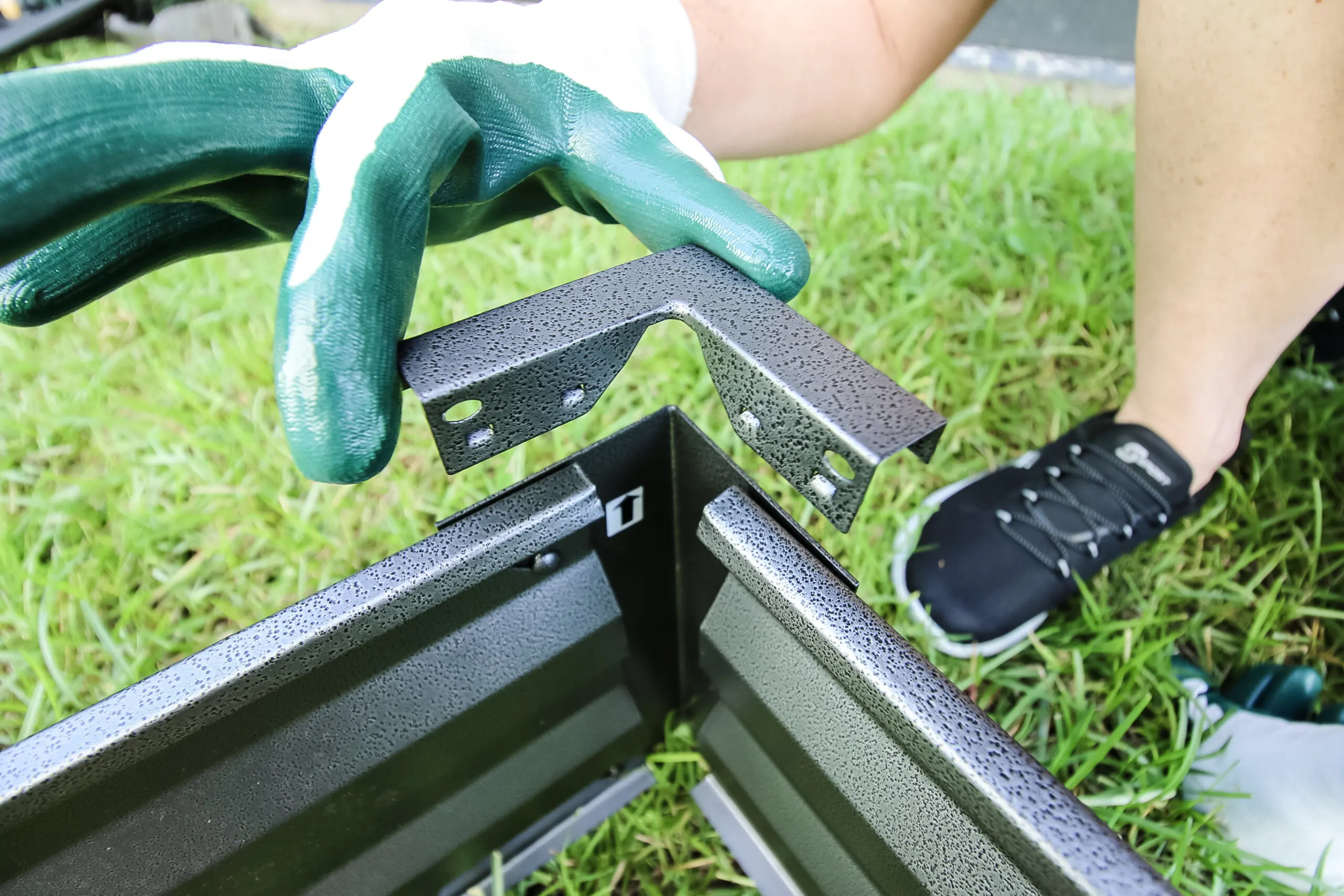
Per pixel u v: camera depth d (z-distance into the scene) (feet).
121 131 1.21
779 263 1.60
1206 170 2.79
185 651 3.49
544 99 1.89
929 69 3.42
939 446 4.25
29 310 1.55
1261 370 3.42
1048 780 1.36
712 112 2.76
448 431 1.42
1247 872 2.76
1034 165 5.84
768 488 4.09
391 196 1.42
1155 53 2.71
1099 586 3.70
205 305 5.02
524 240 5.46
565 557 2.15
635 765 3.10
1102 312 4.70
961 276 4.99
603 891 2.86
